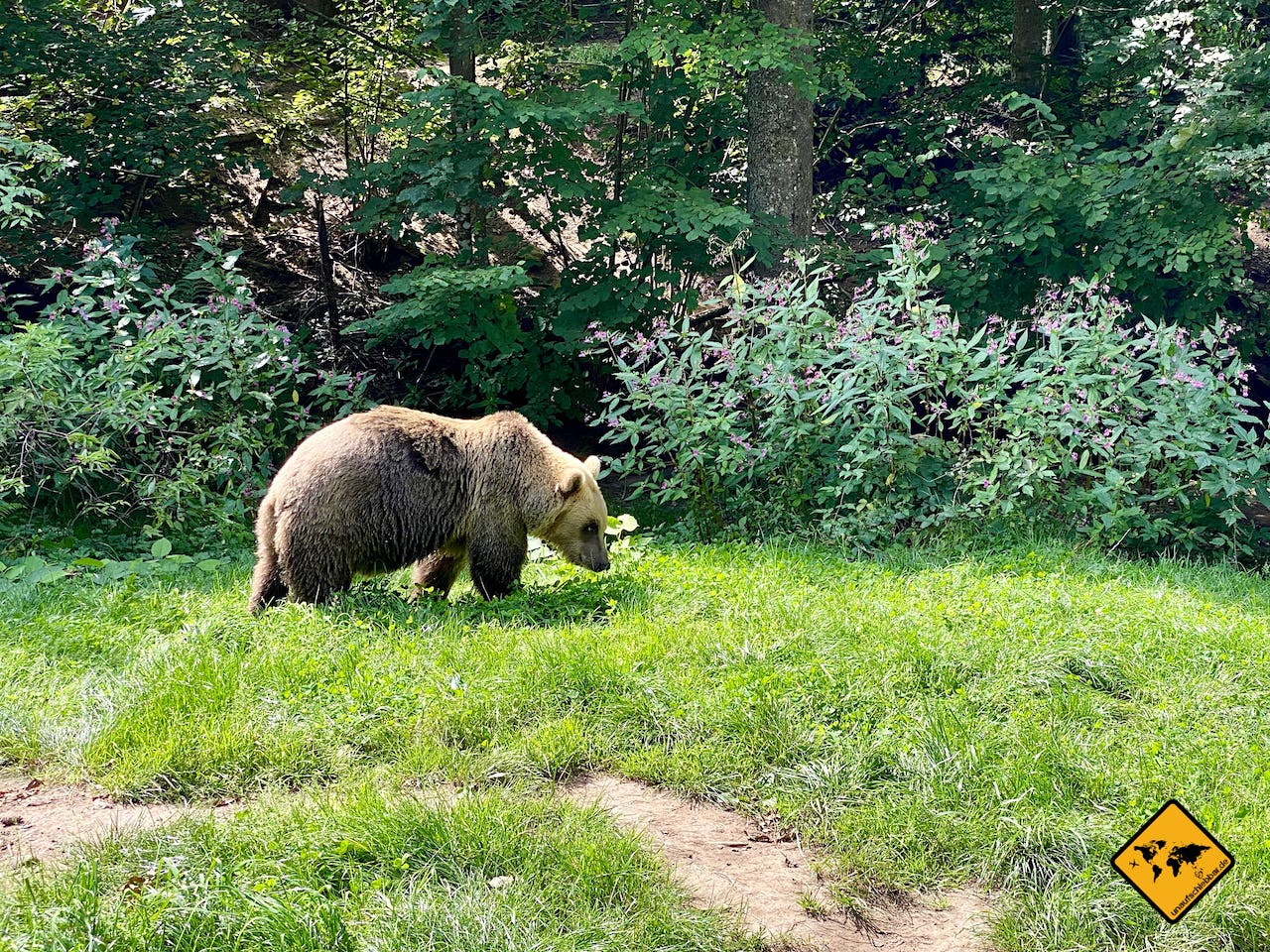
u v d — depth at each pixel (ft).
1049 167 47.52
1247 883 13.99
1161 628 22.03
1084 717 18.42
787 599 23.48
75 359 38.17
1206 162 42.73
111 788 16.06
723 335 51.26
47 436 34.99
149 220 49.70
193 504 36.29
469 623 23.15
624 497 44.75
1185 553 35.88
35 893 12.61
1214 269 44.73
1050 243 46.26
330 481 23.40
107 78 45.98
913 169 56.18
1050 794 15.94
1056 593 24.26
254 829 14.17
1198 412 34.30
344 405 41.32
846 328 36.06
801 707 18.28
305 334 47.52
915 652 19.85
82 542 33.71
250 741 16.83
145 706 17.79
